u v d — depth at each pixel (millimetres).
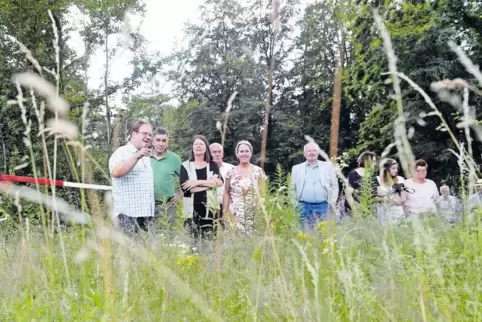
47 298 1968
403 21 10891
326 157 1471
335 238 2285
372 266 2178
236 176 5539
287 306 1734
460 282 1853
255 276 2043
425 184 5895
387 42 1465
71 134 1625
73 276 2135
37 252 2318
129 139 4828
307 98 28453
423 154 16969
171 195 5617
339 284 1987
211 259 2787
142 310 1877
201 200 5281
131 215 4820
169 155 5801
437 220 2709
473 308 1691
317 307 1624
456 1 14203
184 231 3309
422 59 14742
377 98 15031
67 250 2264
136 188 4883
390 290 1866
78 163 1655
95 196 1675
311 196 5750
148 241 2941
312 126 28703
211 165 5848
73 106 13812
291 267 2203
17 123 12859
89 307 1737
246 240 2682
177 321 1844
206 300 2104
